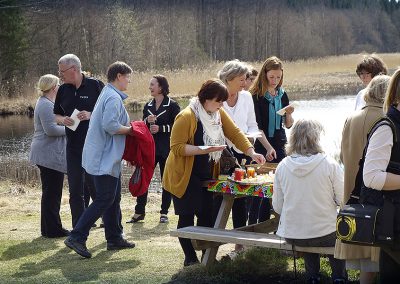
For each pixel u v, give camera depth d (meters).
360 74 5.73
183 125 5.45
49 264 6.19
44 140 7.24
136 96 26.94
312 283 5.09
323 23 76.75
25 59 34.00
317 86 36.53
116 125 6.14
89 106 7.04
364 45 84.12
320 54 69.56
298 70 45.25
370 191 3.96
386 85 4.34
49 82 7.23
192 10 58.59
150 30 48.72
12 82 31.67
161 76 8.21
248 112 6.41
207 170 5.61
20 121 24.98
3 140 19.42
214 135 5.59
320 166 4.86
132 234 7.53
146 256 6.36
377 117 4.34
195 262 5.82
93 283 5.47
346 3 85.50
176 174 5.54
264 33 64.88
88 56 41.25
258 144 6.63
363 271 4.42
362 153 4.38
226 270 5.52
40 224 7.90
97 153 6.23
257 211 6.89
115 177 6.28
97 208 6.27
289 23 66.94
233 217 6.29
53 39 38.84
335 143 13.45
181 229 5.51
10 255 6.60
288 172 4.95
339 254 4.46
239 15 62.91
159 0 53.66
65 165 7.31
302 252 5.15
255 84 6.68
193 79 29.91
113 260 6.25
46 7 37.66
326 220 4.87
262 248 6.03
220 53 62.25
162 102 8.20
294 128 4.99
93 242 7.05
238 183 5.44
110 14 44.06
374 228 3.80
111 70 6.31
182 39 50.91
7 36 32.72
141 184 6.40
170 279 5.49
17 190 11.15
